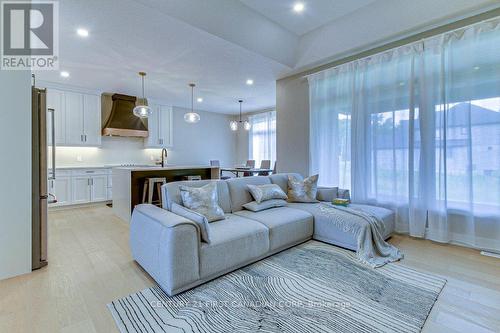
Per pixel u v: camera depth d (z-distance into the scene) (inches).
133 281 83.8
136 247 94.2
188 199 100.9
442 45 120.1
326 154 170.7
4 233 86.0
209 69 176.2
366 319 64.6
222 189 119.3
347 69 157.8
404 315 66.3
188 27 121.6
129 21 116.2
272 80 203.6
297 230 113.3
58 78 190.7
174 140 303.1
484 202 112.7
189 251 75.7
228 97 257.9
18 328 60.7
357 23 140.3
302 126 186.5
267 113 315.6
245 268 92.9
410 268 94.3
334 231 115.2
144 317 65.2
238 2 128.3
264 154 320.5
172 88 223.0
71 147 223.9
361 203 150.4
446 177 121.3
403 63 134.2
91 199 211.5
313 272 90.1
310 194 144.0
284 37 158.7
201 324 62.9
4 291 77.5
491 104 109.6
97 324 62.5
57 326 61.6
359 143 150.9
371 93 146.9
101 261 99.7
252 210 121.3
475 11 110.4
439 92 121.7
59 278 85.8
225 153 356.5
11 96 87.5
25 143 90.1
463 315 66.5
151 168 169.2
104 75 185.3
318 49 161.0
